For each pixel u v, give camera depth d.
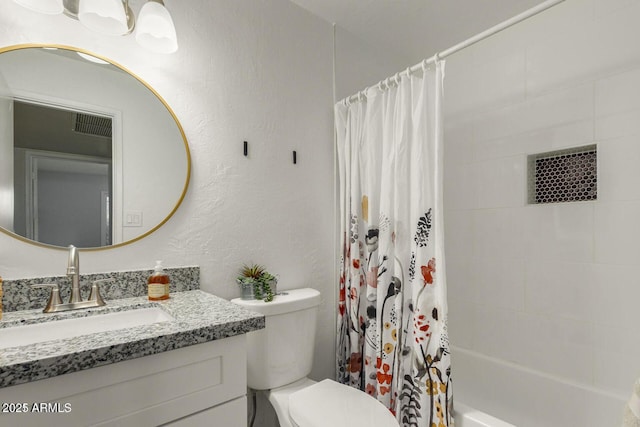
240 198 1.53
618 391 1.52
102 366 0.72
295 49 1.76
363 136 1.69
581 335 1.63
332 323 1.88
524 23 1.86
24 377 0.62
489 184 2.00
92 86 1.20
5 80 1.06
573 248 1.67
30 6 0.97
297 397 1.28
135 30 1.28
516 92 1.89
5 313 0.99
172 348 0.80
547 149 1.76
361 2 1.75
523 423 1.71
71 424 0.68
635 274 1.49
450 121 2.21
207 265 1.42
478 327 2.03
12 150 1.06
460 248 2.13
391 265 1.49
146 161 1.29
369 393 1.55
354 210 1.69
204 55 1.44
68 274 1.05
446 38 2.08
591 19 1.63
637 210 1.48
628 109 1.51
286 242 1.69
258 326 0.96
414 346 1.35
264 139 1.62
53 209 1.11
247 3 1.59
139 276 1.23
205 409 0.87
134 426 0.76
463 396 1.96
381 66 2.16
